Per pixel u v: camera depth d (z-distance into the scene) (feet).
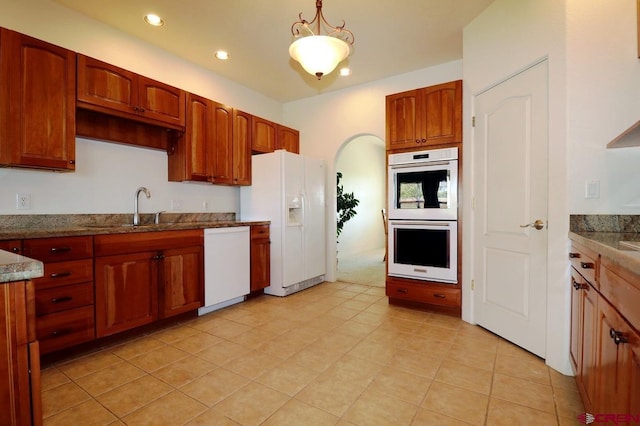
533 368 6.59
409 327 8.94
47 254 6.57
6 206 7.47
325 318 9.68
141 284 8.21
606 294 3.89
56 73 7.39
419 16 8.81
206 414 5.16
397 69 12.24
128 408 5.31
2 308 2.54
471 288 9.21
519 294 7.50
